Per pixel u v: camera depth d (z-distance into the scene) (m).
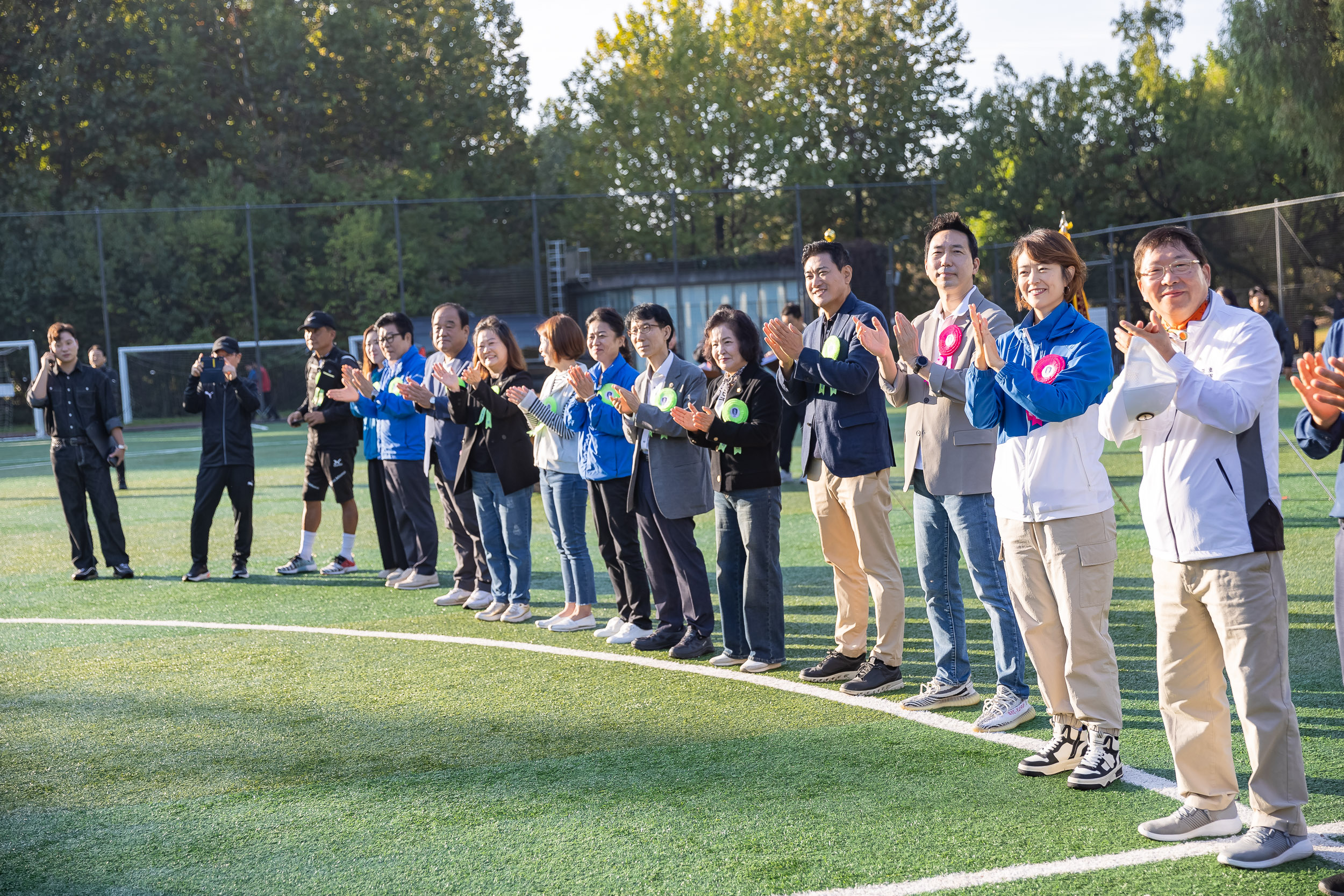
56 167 38.28
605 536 5.99
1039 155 35.38
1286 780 3.07
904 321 4.19
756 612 5.24
